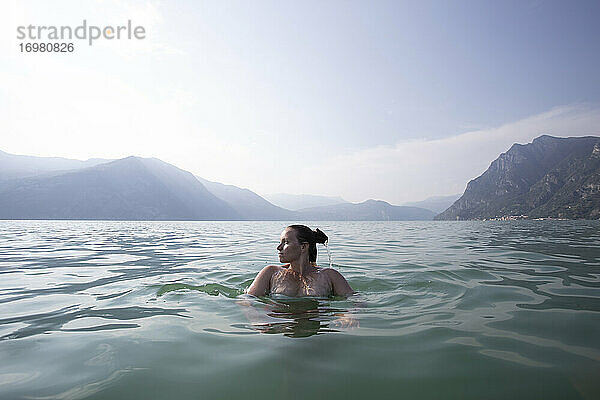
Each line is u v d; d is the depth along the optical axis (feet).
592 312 12.50
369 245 43.80
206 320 11.52
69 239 56.08
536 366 7.86
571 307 13.23
